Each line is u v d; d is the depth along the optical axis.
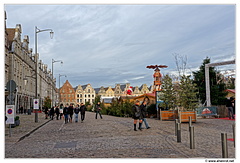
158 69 31.47
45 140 11.90
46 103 59.78
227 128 14.59
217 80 33.97
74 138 12.10
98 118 30.19
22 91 51.03
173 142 9.84
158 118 24.50
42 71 77.94
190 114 19.34
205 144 9.30
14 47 44.59
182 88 20.42
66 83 109.69
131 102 33.47
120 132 13.89
